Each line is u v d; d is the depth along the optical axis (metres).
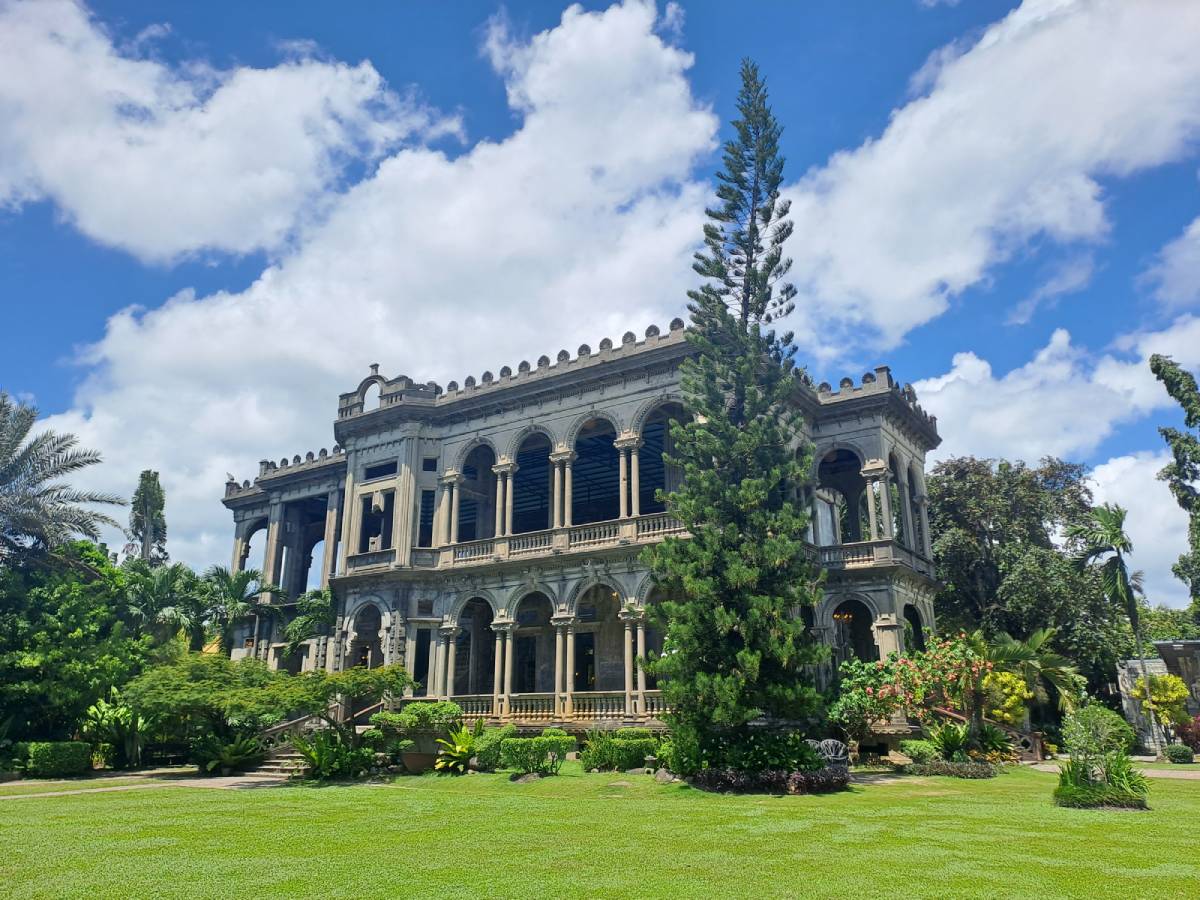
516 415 37.09
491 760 26.64
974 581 45.75
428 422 39.16
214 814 17.44
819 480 39.88
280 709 26.28
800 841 13.16
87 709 32.09
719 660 22.97
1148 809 16.67
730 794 20.42
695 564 23.47
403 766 28.03
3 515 33.69
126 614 37.50
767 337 26.98
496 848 12.84
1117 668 45.03
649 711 29.62
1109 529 39.12
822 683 32.47
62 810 18.45
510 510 35.88
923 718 29.02
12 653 30.81
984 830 14.07
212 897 9.89
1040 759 31.23
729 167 28.67
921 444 41.28
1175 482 41.00
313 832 14.72
